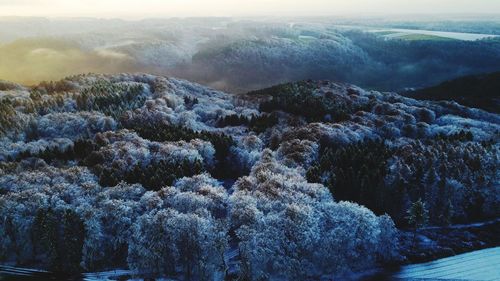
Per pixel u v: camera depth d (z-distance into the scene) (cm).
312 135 14762
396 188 11088
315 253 8700
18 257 9606
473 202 11525
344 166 12206
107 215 9612
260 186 10556
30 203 9875
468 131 15412
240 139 15862
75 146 14050
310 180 11512
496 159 12388
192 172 12319
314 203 9781
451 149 12800
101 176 11625
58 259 9288
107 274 9106
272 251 8519
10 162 12756
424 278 8888
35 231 9456
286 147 13825
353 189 11225
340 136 14900
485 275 9019
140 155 13025
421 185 11394
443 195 11100
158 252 8750
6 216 9531
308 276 8694
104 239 9344
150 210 9838
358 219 9262
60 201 10031
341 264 8862
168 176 11575
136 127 16662
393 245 9606
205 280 8656
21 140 16175
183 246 8738
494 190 11681
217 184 11538
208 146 14138
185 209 9856
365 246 9150
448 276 8962
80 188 10769
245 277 8531
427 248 9894
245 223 9169
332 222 9262
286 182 10594
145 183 11362
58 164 13050
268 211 9606
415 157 12294
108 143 14400
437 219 11200
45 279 8906
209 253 8744
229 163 14538
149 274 8875
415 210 10131
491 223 11231
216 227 9031
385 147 13750
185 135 15250
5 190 10831
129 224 9594
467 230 10856
